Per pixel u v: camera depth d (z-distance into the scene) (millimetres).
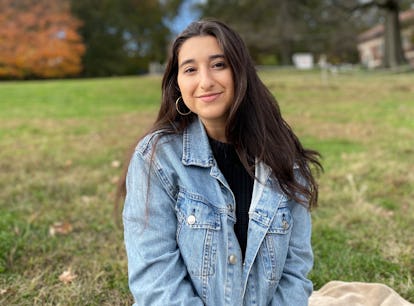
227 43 1500
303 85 14219
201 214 1522
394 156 5422
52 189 4379
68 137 7039
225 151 1655
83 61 35188
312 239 3252
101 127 7934
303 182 1722
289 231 1630
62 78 30672
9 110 10062
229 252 1528
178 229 1555
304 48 35344
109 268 2881
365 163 5031
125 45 38156
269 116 1609
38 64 28688
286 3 30016
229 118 1533
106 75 36344
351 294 2350
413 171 4777
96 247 3201
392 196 4129
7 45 27859
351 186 4344
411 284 2605
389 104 10016
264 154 1586
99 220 3637
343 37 31672
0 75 28516
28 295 2561
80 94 13117
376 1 23844
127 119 8820
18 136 7141
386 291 2383
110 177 4812
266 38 30516
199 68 1518
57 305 2455
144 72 39000
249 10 31141
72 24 29906
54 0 29281
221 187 1573
